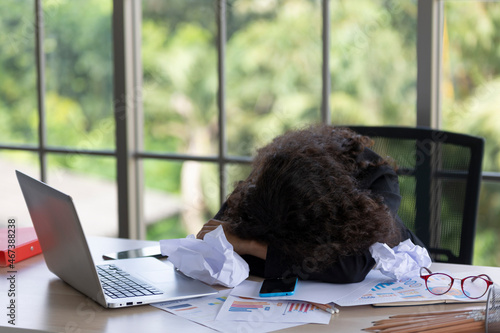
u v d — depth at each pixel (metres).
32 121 3.67
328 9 2.91
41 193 1.42
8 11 3.63
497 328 1.24
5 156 3.78
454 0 2.69
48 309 1.38
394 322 1.29
